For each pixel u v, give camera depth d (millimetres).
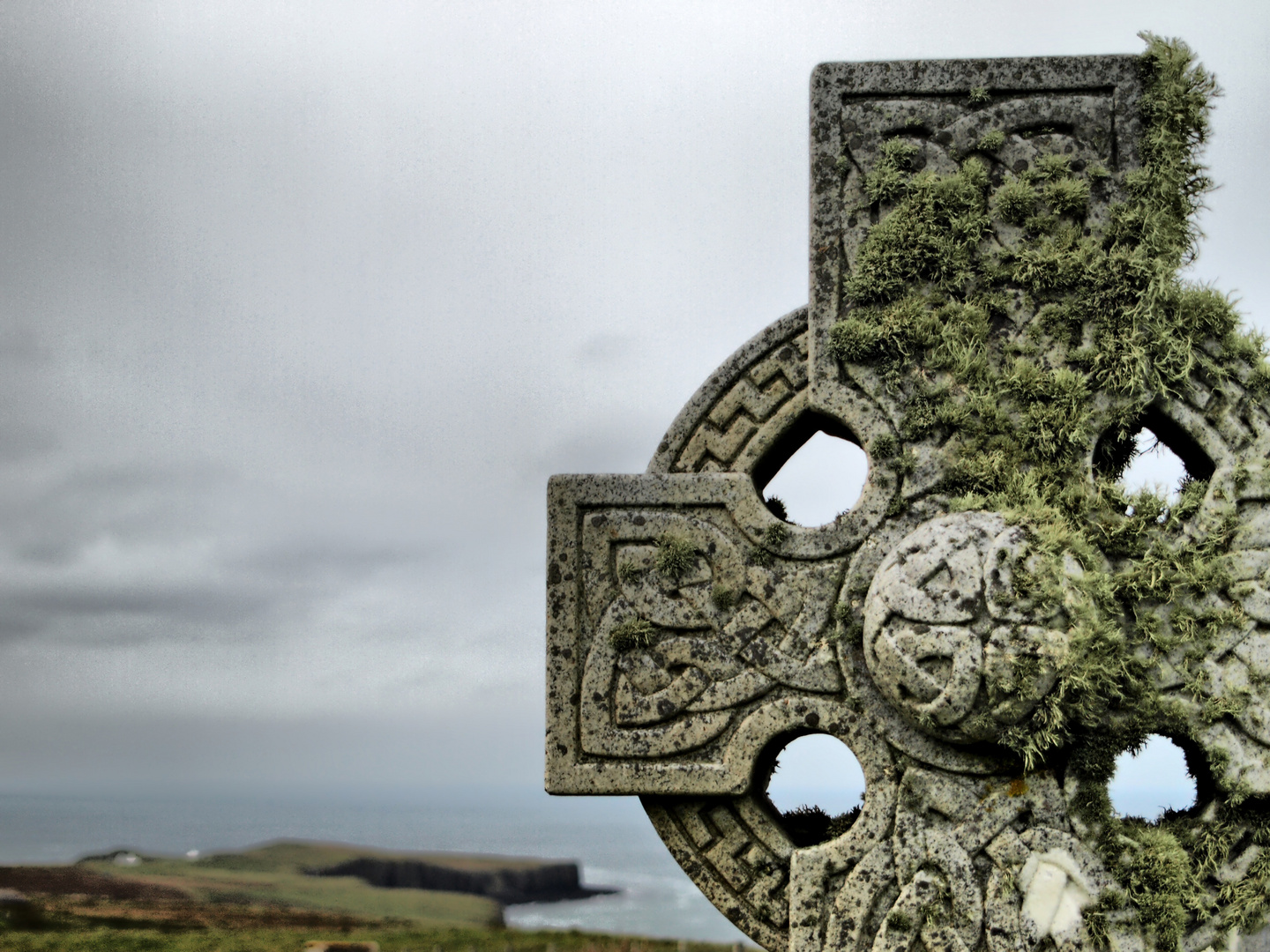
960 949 3092
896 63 3553
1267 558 3225
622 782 3307
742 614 3369
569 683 3389
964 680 3068
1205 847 3139
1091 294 3408
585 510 3486
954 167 3492
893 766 3240
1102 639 3139
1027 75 3496
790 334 3586
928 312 3439
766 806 3451
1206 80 3479
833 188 3535
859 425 3426
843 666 3291
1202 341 3393
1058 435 3354
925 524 3266
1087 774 3168
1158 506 3295
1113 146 3467
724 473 3457
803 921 3184
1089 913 3076
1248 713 3139
